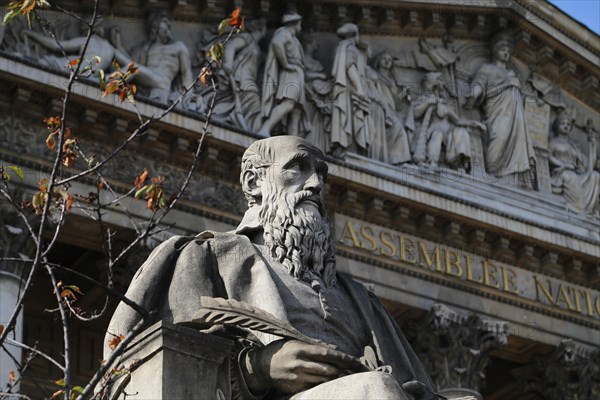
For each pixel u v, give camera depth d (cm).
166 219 3944
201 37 4338
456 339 4512
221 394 795
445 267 4625
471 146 4853
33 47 3888
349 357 805
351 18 4753
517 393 5081
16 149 3731
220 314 809
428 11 4888
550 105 5225
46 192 1148
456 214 4612
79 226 3728
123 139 3938
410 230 4603
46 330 3997
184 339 793
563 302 4909
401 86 4784
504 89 4969
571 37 5203
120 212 3822
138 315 855
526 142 4956
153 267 862
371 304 909
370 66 4772
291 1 4522
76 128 3881
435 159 4684
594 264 4988
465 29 4994
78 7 4031
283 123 4372
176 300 845
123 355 822
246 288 861
